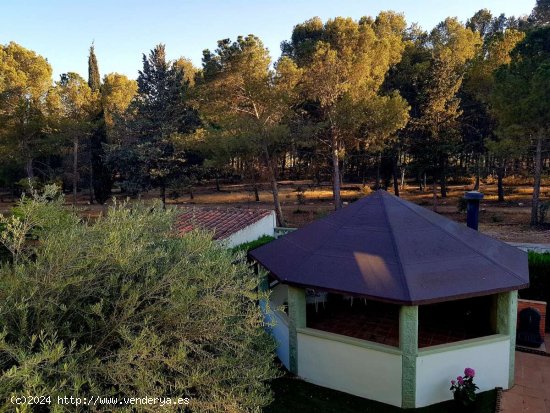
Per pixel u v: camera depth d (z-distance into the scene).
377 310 10.12
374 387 7.46
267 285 10.07
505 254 8.47
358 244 8.07
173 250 6.11
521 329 9.40
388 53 27.38
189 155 32.25
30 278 4.57
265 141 21.92
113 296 5.07
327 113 24.48
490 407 7.13
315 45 24.19
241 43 22.89
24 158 30.98
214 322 5.21
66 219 6.46
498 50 25.67
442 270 7.26
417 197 33.09
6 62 29.48
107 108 35.88
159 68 29.75
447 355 7.26
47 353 3.69
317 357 8.02
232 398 4.96
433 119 27.77
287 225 24.95
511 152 21.08
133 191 28.91
